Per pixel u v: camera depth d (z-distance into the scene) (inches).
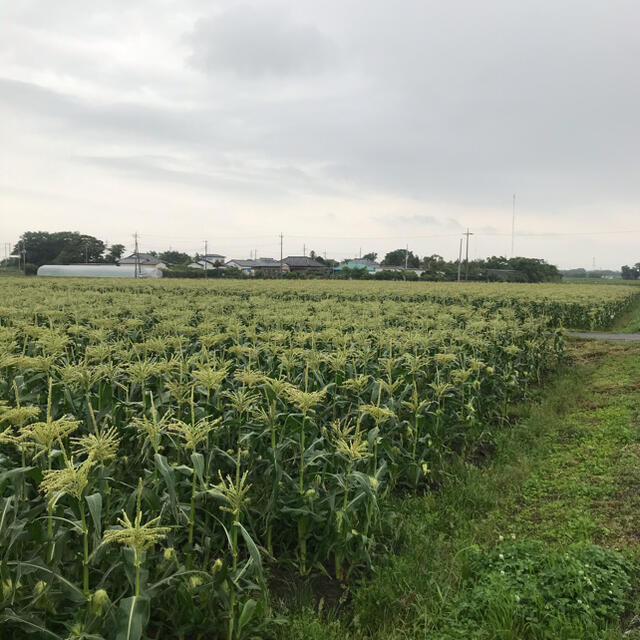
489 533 243.4
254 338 382.9
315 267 4813.0
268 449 214.4
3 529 142.8
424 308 776.9
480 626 179.5
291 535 221.6
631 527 242.8
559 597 187.0
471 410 336.2
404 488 291.6
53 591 141.6
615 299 1332.4
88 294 959.0
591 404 467.2
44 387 277.1
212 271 3533.5
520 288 1706.4
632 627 177.9
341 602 192.2
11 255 5231.3
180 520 188.5
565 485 291.7
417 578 203.6
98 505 139.2
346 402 294.0
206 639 163.9
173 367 286.8
